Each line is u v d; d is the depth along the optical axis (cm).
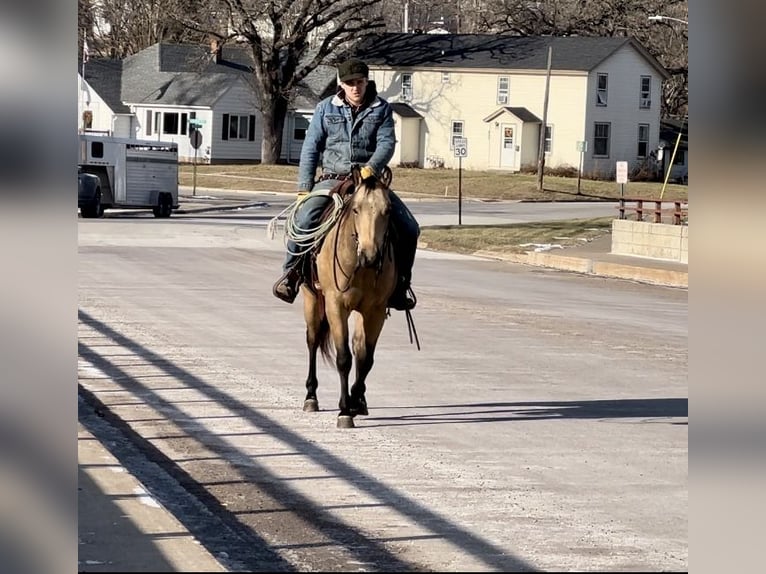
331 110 1151
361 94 1145
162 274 2661
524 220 5222
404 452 1031
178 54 9450
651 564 709
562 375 1507
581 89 8200
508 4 9900
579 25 9875
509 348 1744
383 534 772
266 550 729
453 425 1163
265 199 6644
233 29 7969
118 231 4012
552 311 2277
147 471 936
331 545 743
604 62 8281
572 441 1097
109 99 9256
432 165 8631
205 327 1825
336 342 1116
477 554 729
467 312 2203
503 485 917
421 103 8644
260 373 1438
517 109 8300
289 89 8269
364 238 1026
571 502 866
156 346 1617
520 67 8319
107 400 1234
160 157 5034
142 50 9869
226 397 1273
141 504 736
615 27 9962
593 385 1434
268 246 3641
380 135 1148
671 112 10531
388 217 1038
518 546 748
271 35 8812
